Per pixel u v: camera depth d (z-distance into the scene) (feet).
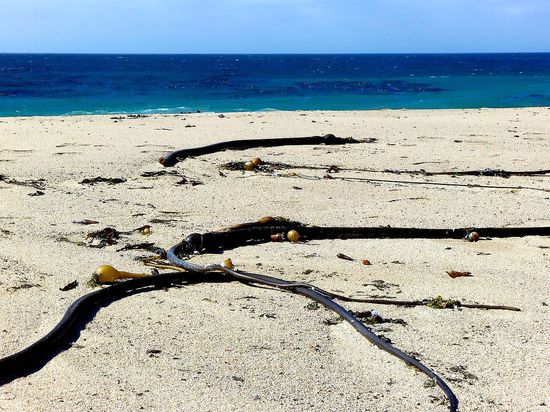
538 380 9.16
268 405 8.55
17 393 8.63
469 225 14.37
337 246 13.19
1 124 25.91
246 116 31.14
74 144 20.97
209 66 152.87
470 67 156.66
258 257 12.54
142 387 8.77
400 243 13.44
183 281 11.39
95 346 9.52
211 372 9.06
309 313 10.51
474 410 8.61
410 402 8.70
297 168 18.60
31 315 10.10
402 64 184.14
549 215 15.12
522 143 23.12
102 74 98.37
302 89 66.23
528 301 11.14
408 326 10.30
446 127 27.09
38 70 114.11
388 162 19.61
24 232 13.11
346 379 9.05
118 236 13.07
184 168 18.28
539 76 102.22
